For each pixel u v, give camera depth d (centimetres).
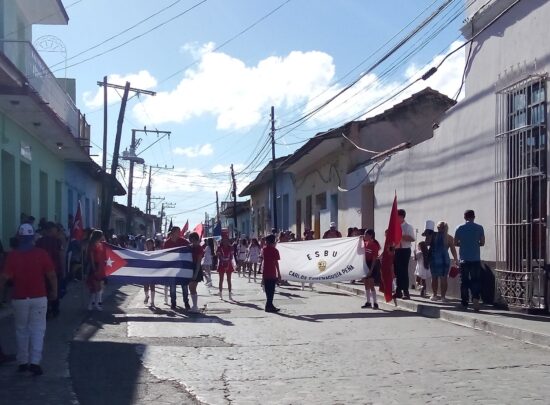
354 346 1086
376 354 1014
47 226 1449
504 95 1452
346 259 1716
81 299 1834
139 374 885
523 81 1362
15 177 1909
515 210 1405
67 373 888
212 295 2047
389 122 2602
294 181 3850
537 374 863
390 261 1644
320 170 3191
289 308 1652
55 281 895
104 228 3128
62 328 1281
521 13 1391
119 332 1242
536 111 1337
